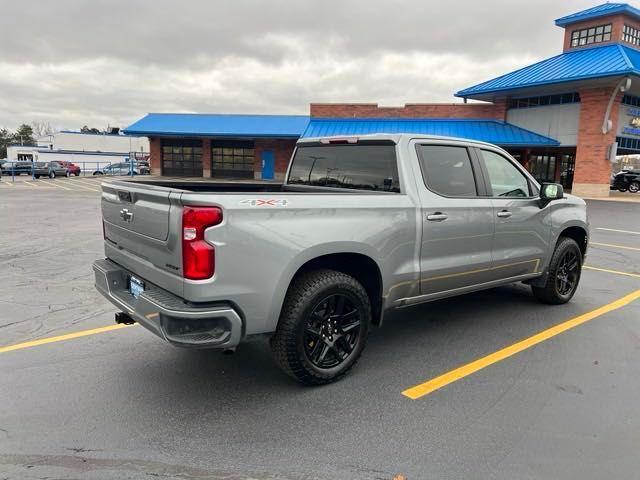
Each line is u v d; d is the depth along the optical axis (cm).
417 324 526
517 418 334
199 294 307
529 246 530
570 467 280
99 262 432
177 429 317
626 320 543
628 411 345
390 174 427
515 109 3055
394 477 271
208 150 3959
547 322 533
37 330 495
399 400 359
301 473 274
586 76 2391
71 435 309
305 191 511
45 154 6100
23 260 828
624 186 3381
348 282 373
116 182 411
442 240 437
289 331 347
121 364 416
